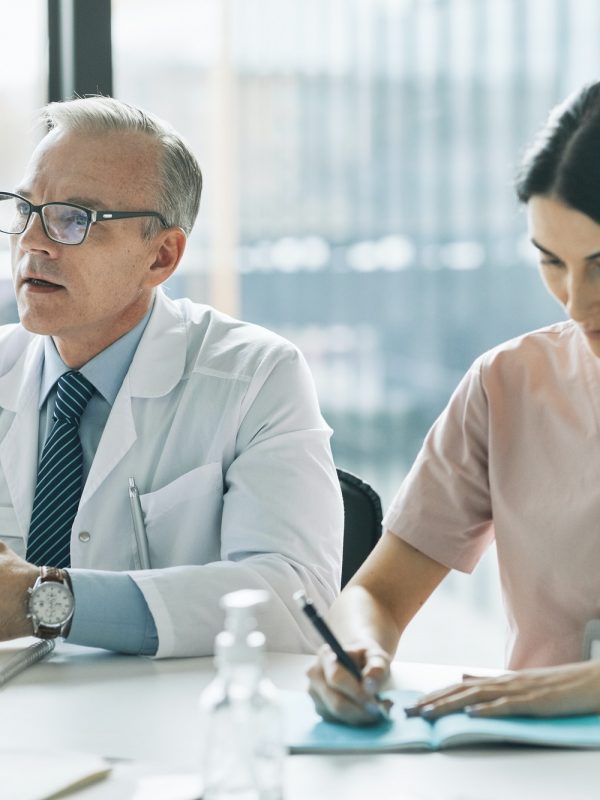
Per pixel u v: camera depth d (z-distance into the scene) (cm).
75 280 182
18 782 102
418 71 303
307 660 146
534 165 128
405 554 168
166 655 149
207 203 296
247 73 296
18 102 265
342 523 188
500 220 306
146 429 187
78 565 181
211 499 185
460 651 321
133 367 188
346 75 300
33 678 139
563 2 304
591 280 128
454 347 308
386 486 309
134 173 186
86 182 183
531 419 162
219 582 158
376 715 118
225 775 92
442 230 305
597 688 119
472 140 304
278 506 178
